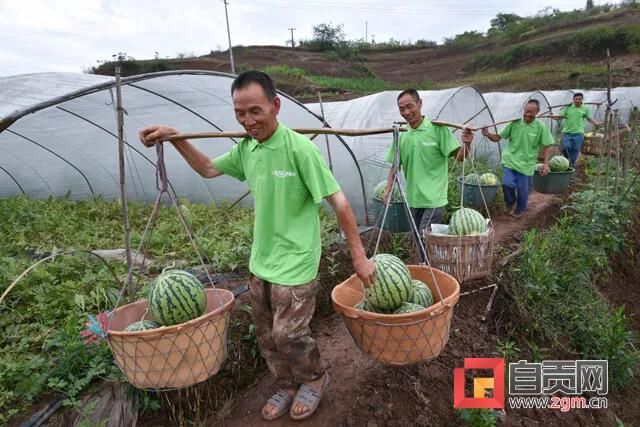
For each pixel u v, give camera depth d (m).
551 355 6.27
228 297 3.76
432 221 7.05
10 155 10.16
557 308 6.64
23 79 8.42
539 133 9.23
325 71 50.78
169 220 8.66
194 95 7.53
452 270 5.00
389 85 44.16
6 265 6.14
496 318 6.37
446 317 3.41
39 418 3.78
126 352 3.14
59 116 7.92
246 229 7.19
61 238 7.79
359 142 10.21
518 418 5.25
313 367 3.92
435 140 6.05
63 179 11.20
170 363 3.17
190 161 3.98
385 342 3.34
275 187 3.47
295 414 4.15
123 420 4.12
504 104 16.36
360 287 4.19
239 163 3.88
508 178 9.53
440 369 5.30
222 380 4.75
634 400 6.34
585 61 40.19
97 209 9.49
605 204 8.48
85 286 5.59
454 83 43.38
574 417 5.58
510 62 45.59
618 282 8.81
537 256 6.73
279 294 3.57
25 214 8.79
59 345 4.30
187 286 3.59
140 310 3.90
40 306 5.09
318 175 3.37
